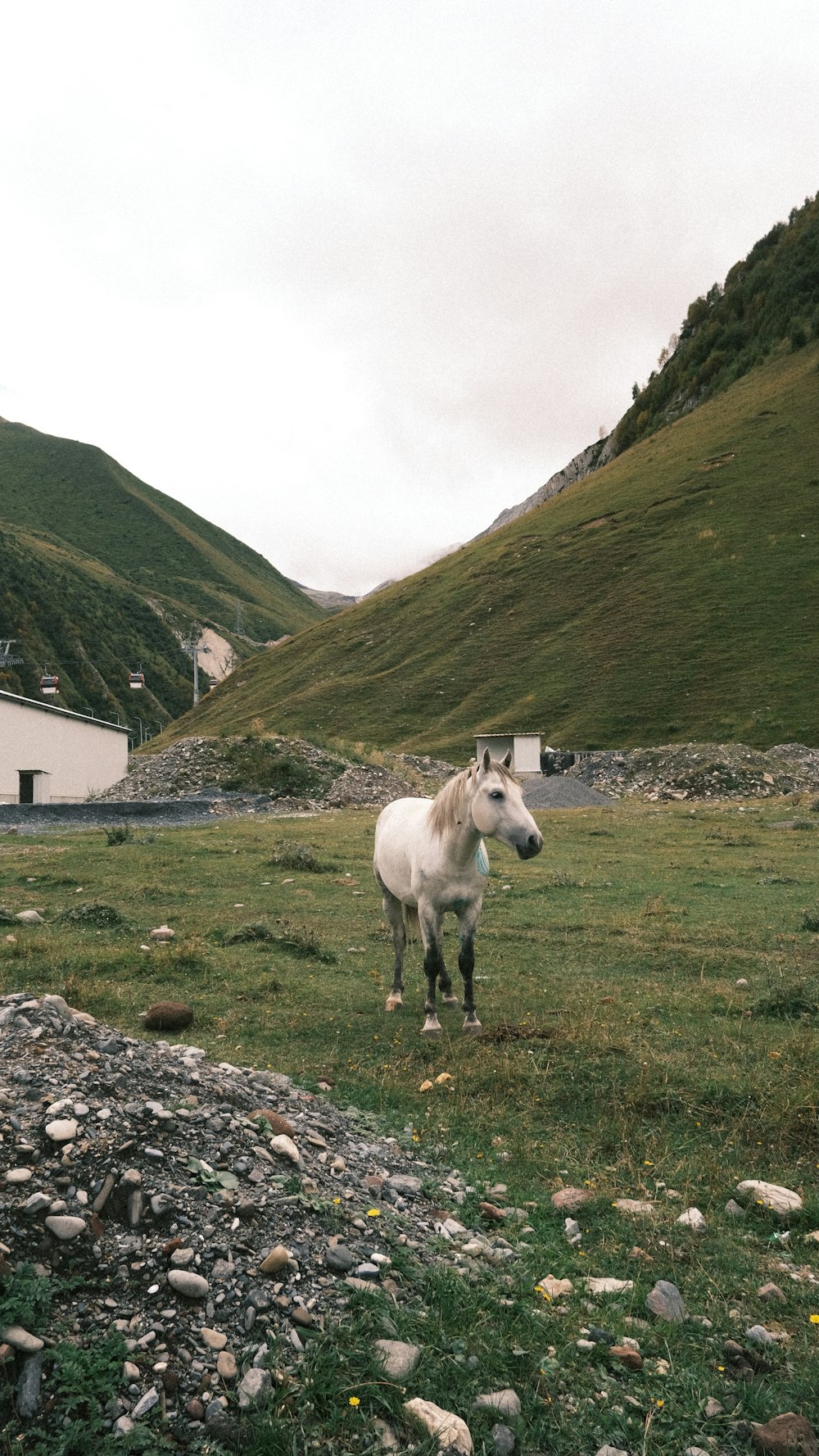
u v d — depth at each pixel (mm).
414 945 11328
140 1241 3600
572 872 17984
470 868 7785
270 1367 3156
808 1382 3385
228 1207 3848
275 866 17594
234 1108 4793
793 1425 3078
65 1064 4535
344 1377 3150
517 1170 5219
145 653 180500
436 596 102188
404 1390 3129
